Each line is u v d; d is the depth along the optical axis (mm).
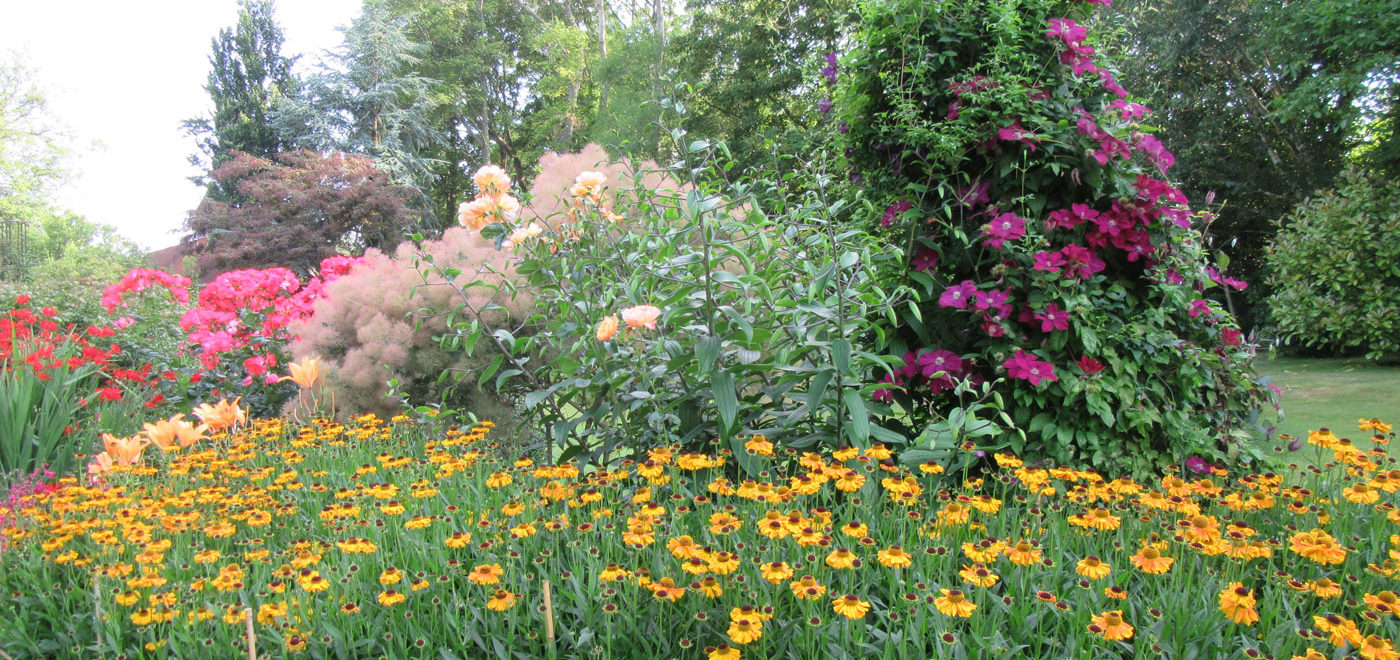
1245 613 1393
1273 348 3293
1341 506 2123
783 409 2758
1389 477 1922
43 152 22016
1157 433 2709
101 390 3615
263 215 14812
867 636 1602
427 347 3617
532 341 2926
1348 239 8453
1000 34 2779
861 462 2139
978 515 2096
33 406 3277
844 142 3207
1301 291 8977
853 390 2361
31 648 1647
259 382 4242
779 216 2973
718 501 2135
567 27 23891
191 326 4324
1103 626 1391
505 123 26312
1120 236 2688
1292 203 11523
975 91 2734
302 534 2189
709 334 2471
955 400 2869
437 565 1848
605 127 17984
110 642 1584
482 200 2846
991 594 1632
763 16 15430
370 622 1704
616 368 2650
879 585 1773
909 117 2754
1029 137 2576
